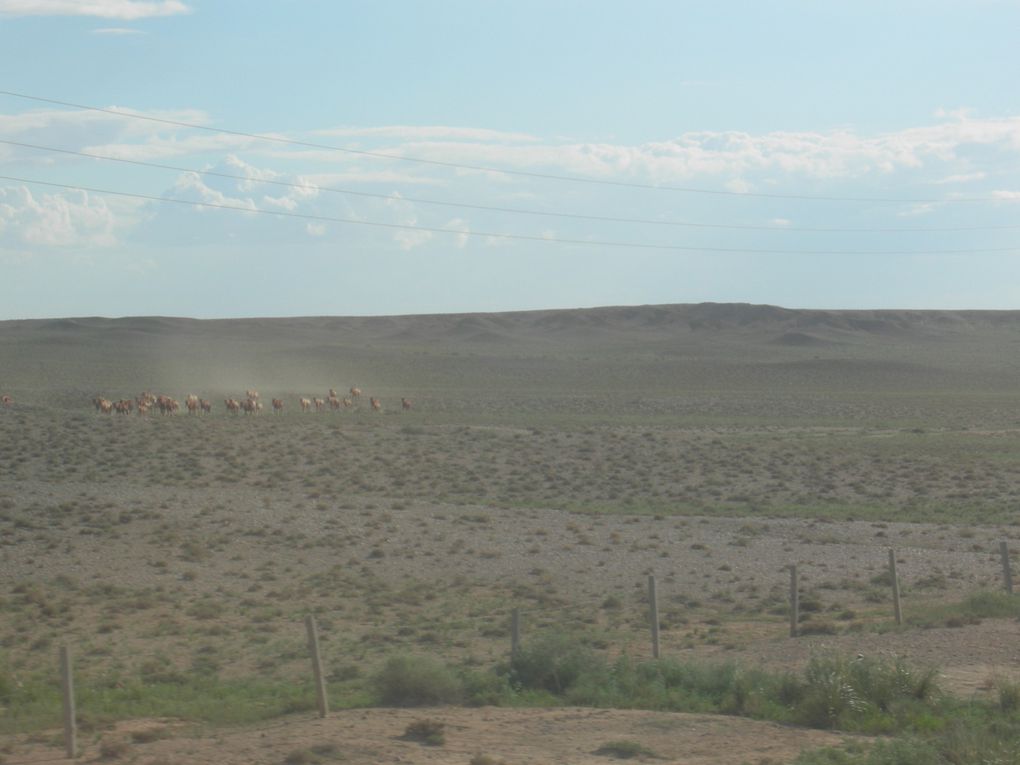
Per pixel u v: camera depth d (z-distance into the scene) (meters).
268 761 22.52
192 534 65.19
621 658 33.78
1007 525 74.06
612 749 23.81
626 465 103.00
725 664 31.42
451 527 70.38
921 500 86.31
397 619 47.44
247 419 125.44
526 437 117.69
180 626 45.34
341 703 29.89
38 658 39.16
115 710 29.77
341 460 97.94
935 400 198.75
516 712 28.03
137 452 94.00
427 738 24.64
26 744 25.11
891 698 27.77
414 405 176.12
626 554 63.41
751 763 22.66
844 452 112.62
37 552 59.41
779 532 70.50
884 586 54.53
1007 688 27.36
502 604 51.16
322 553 62.75
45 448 93.25
